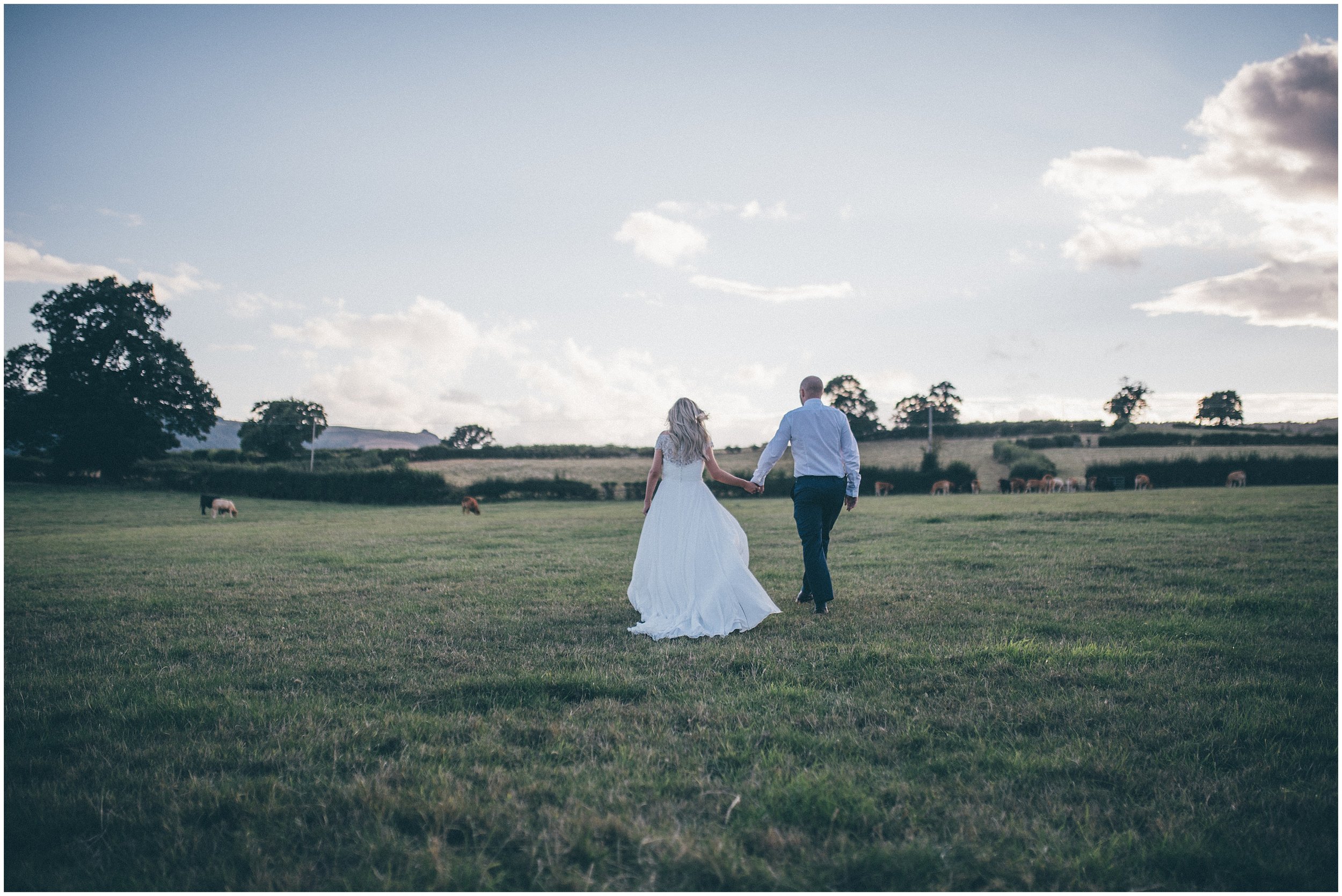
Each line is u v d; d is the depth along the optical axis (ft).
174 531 62.75
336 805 8.57
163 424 161.89
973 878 7.11
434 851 7.43
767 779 9.04
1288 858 7.40
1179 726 10.81
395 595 24.03
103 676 14.20
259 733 10.96
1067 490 140.56
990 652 14.90
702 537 18.72
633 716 11.46
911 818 8.09
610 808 8.48
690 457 19.15
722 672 14.08
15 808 8.51
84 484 148.97
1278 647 15.21
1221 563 27.22
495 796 8.70
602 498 133.80
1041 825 8.04
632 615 20.04
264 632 18.33
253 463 194.29
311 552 39.55
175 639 17.66
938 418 252.21
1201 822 8.09
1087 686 12.85
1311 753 9.82
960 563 29.04
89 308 160.15
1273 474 135.23
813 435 19.70
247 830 8.01
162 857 7.56
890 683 13.04
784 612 19.75
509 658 15.24
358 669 14.49
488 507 114.62
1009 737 10.51
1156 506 58.49
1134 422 245.65
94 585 26.94
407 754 10.03
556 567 31.09
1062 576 25.29
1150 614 18.90
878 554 32.91
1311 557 28.04
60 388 154.92
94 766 9.75
